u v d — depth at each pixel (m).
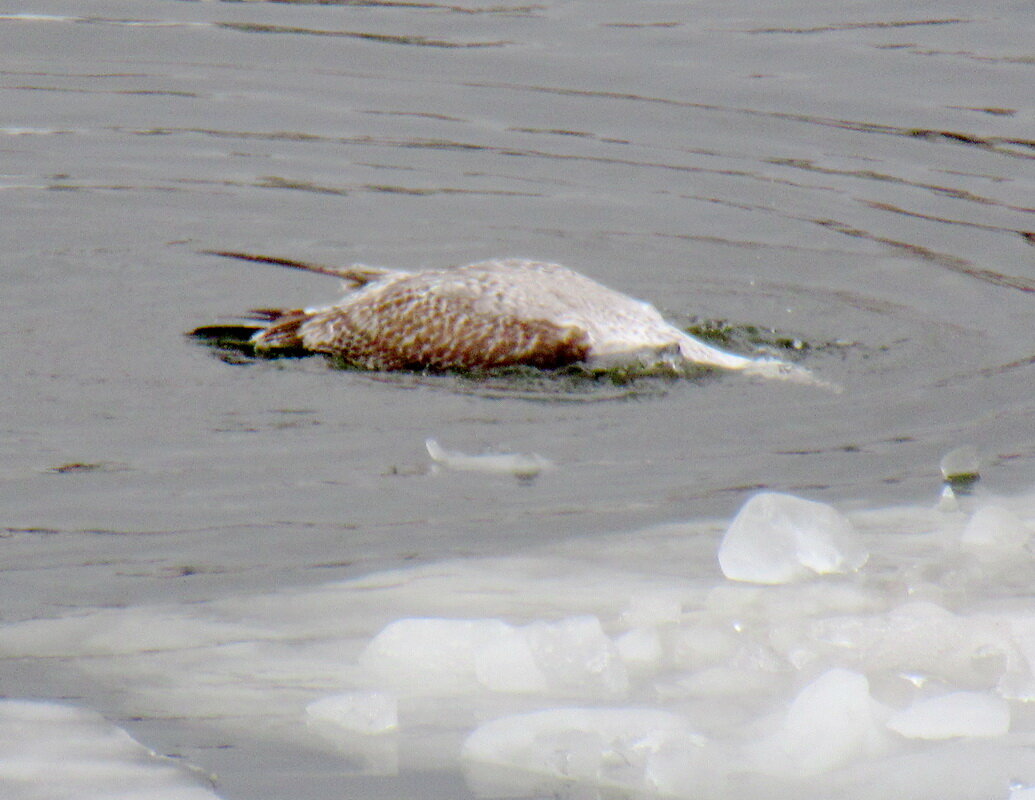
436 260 22.86
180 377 18.19
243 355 18.98
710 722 10.09
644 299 21.28
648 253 23.12
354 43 33.62
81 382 17.95
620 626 11.62
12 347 18.97
